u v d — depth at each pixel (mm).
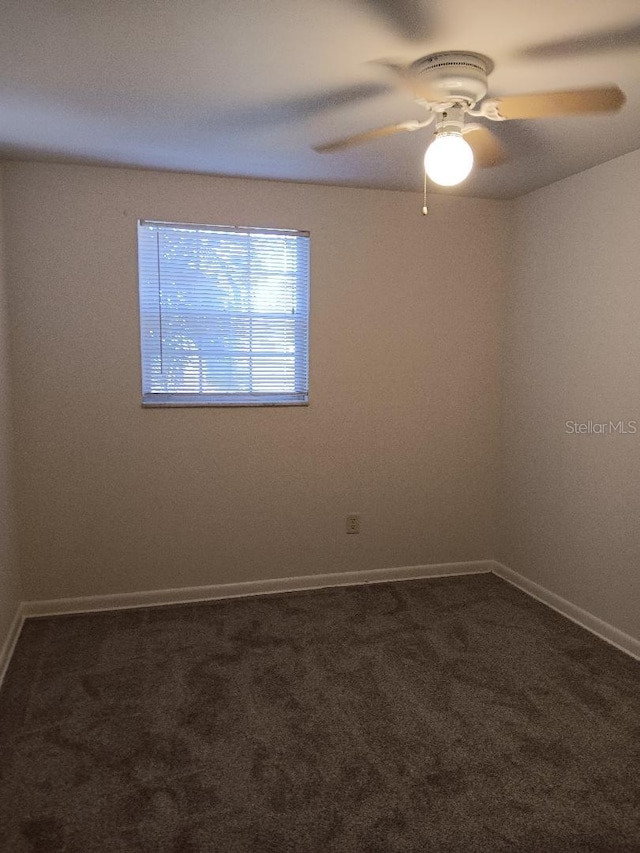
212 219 2961
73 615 2996
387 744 2008
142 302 2971
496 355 3500
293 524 3301
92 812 1703
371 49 1603
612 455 2709
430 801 1754
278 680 2396
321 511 3338
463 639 2760
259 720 2133
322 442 3289
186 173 2891
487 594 3297
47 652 2613
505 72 1746
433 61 1646
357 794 1780
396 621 2947
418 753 1966
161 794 1773
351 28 1489
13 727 2084
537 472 3240
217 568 3213
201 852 1566
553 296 3059
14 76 1770
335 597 3240
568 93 1681
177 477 3096
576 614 2953
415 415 3414
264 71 1737
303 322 3213
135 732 2061
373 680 2402
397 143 2379
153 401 3053
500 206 3375
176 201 2906
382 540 3463
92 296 2869
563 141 2361
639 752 1979
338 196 3127
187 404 3049
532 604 3164
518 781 1840
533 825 1668
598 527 2807
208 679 2400
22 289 2785
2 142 2414
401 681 2396
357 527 3406
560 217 2982
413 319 3332
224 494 3174
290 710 2197
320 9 1397
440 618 2984
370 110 2041
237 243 3049
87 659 2557
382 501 3430
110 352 2926
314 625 2895
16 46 1583
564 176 2896
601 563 2795
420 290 3318
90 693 2297
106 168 2803
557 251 3014
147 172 2852
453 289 3371
